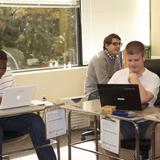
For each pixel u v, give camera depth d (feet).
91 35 17.43
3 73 11.36
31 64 16.26
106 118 9.35
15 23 15.71
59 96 16.25
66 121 11.06
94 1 17.33
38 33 16.37
